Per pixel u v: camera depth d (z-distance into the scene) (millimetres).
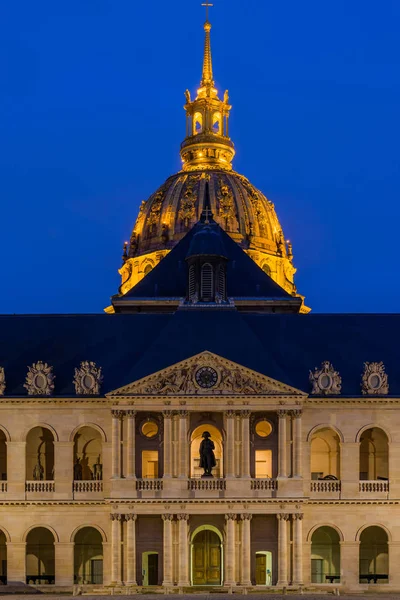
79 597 196125
